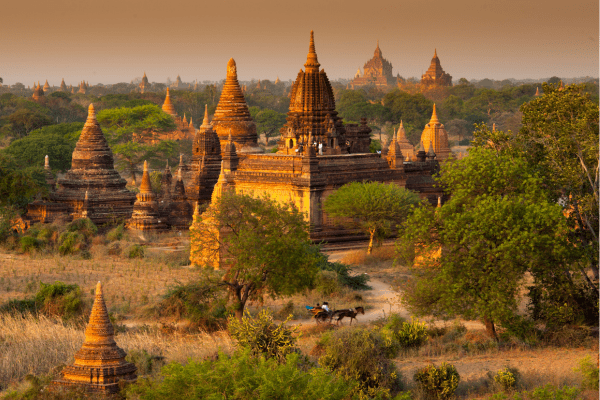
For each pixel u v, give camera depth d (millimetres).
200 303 53438
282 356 34531
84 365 33906
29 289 61156
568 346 43812
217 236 57562
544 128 49594
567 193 49812
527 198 46188
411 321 51375
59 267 70562
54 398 32500
